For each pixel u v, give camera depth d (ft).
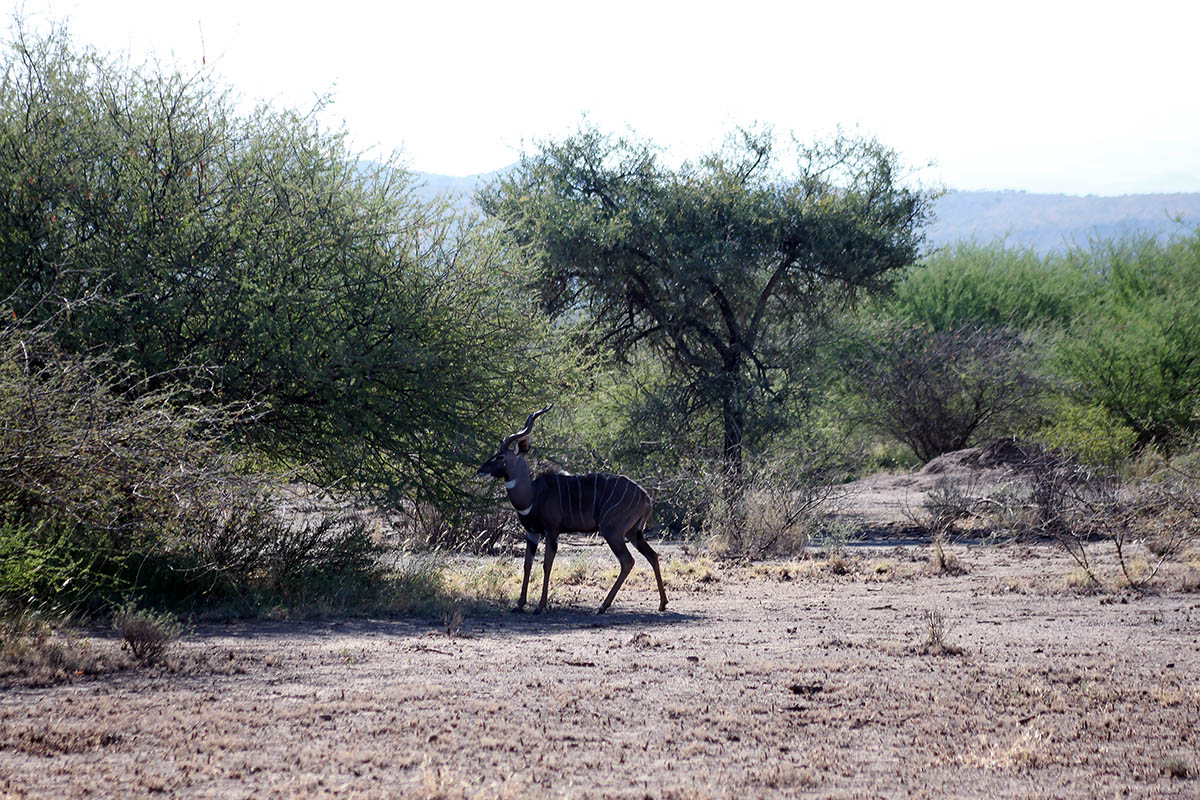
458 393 110.93
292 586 100.73
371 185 111.55
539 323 119.75
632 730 55.83
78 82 102.37
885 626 89.81
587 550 156.76
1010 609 98.99
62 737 51.60
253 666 69.46
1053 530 160.97
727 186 204.64
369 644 78.84
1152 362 247.91
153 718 55.72
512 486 100.07
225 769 48.08
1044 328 311.06
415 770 48.83
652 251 203.41
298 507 112.16
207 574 95.20
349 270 105.70
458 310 111.14
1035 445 218.59
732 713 59.11
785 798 45.85
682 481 178.40
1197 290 296.10
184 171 102.01
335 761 49.62
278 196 103.91
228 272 101.04
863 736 55.31
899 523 183.21
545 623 92.79
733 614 97.81
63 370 79.82
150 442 81.92
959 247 368.68
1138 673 69.56
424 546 132.16
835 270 207.31
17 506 81.35
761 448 196.13
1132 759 51.60
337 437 104.99
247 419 94.43
